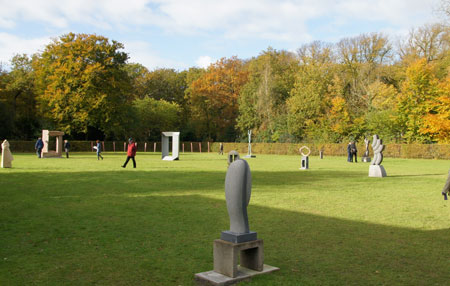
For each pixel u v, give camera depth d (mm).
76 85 53312
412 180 18312
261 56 67625
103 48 54875
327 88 59281
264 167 27266
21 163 27750
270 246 6535
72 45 53000
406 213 9695
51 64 54125
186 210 9836
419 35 54562
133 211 9656
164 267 5426
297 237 7160
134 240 6879
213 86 68562
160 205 10562
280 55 68875
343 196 12695
